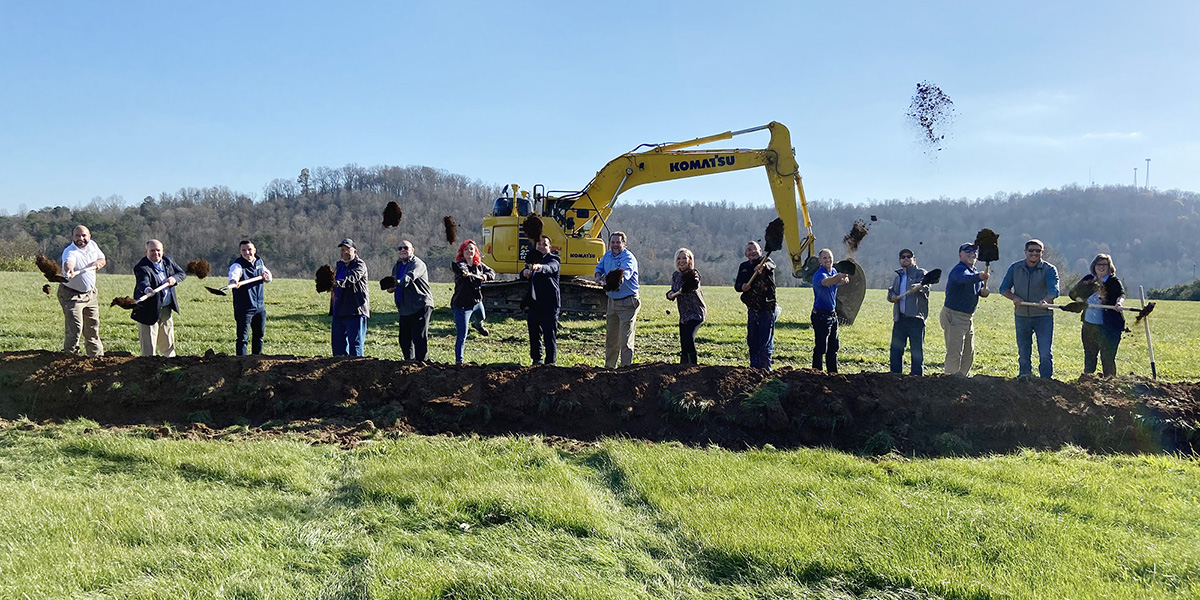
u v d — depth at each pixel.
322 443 6.55
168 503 4.98
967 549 4.34
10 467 5.70
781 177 16.34
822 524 4.69
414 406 7.33
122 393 7.32
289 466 5.80
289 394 7.42
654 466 5.86
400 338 9.12
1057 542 4.45
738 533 4.52
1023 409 7.15
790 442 6.99
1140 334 19.30
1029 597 3.79
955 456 6.71
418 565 4.11
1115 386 7.47
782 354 13.99
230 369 7.59
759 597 3.93
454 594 3.84
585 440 6.96
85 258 8.83
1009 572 4.09
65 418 7.19
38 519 4.52
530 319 8.73
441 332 15.24
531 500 4.98
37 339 12.97
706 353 13.73
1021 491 5.44
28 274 31.12
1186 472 6.03
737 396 7.32
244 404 7.31
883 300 31.80
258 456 5.95
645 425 7.17
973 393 7.31
